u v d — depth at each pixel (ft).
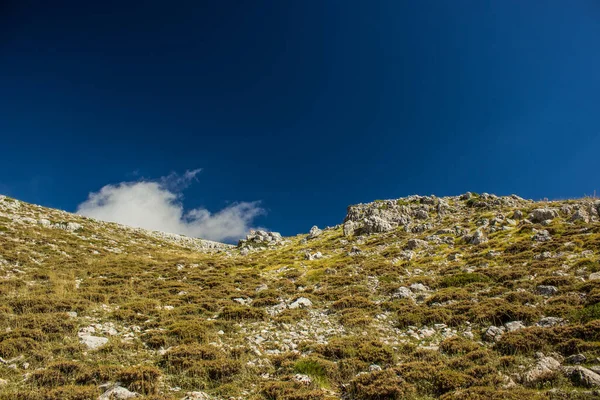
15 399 30.17
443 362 38.17
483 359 37.17
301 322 59.47
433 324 52.54
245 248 194.59
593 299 46.26
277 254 159.43
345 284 86.17
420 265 100.83
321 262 123.03
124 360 40.60
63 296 65.67
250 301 75.20
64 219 172.96
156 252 155.33
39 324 47.80
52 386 33.55
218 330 53.47
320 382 36.76
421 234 143.84
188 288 82.58
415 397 32.01
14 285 69.15
